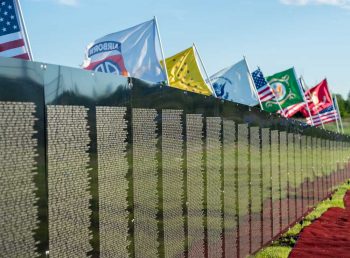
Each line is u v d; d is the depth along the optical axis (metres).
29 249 3.90
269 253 10.59
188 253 6.96
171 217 6.46
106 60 11.12
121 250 5.25
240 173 9.30
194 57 13.36
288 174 13.51
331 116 29.03
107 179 5.00
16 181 3.79
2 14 6.77
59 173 4.27
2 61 3.70
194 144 7.25
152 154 5.98
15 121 3.80
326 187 21.14
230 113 8.83
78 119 4.54
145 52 10.96
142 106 5.75
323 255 10.79
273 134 11.88
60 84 4.31
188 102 7.07
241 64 15.88
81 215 4.56
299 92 20.41
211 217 7.82
